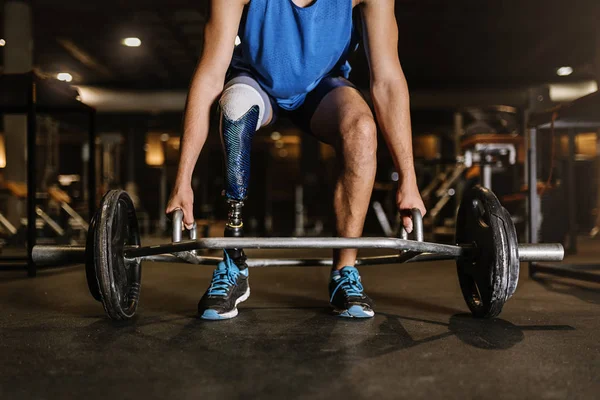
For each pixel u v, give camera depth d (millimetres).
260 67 1466
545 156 4047
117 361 1014
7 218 6074
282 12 1376
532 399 791
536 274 2605
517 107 8383
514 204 4891
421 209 1400
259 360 1014
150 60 9805
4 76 2729
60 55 9219
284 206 16094
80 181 7215
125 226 1411
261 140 15539
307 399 790
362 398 794
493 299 1343
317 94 1549
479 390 831
